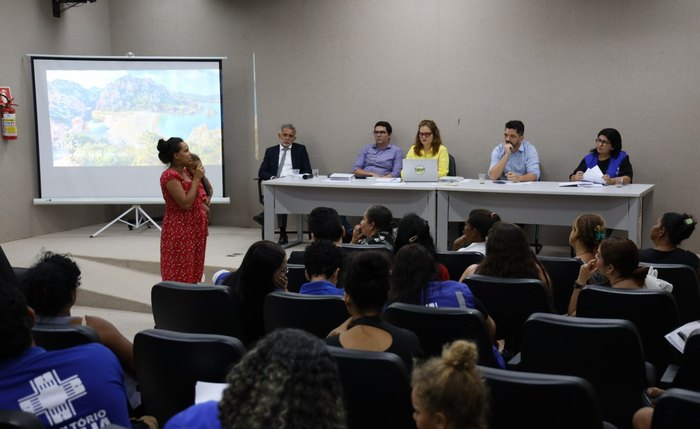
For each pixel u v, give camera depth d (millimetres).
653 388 2518
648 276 3104
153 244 6734
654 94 6352
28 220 7230
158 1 8070
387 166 7129
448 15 7023
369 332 2168
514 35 6793
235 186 8078
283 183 6336
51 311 2328
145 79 7410
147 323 5125
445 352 1438
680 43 6211
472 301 2766
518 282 2912
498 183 5973
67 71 7250
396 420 1975
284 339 1189
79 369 1791
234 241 7105
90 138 7344
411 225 3502
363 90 7453
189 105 7469
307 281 3598
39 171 7258
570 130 6691
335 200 6262
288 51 7703
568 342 2316
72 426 1762
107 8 8211
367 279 2170
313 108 7684
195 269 4801
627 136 6492
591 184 5742
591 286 2816
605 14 6445
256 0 7750
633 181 6500
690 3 6141
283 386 1122
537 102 6781
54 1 7406
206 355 2109
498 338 3055
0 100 6773
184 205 4582
